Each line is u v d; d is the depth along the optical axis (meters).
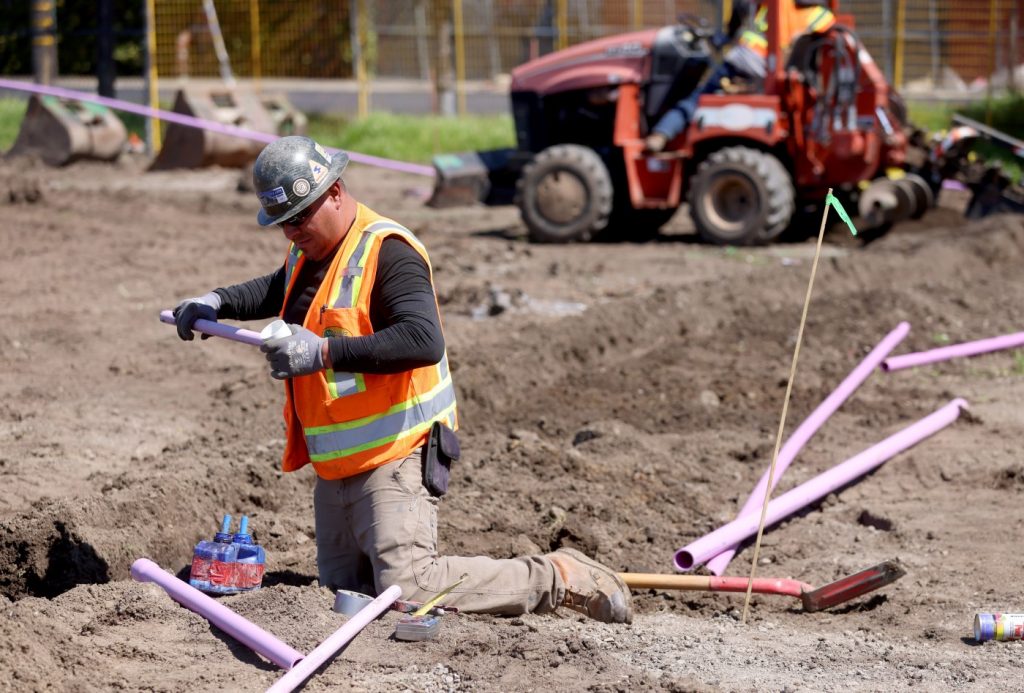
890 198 41.12
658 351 28.00
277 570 15.70
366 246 12.55
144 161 63.38
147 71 68.88
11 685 10.71
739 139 42.19
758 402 24.17
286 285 13.30
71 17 81.62
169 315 13.64
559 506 17.97
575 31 86.62
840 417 23.09
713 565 16.56
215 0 82.12
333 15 87.50
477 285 34.69
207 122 59.66
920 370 26.31
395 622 12.61
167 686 11.09
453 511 17.34
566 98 44.34
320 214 12.53
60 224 41.53
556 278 36.62
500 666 11.86
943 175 43.34
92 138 58.81
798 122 41.00
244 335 12.88
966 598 15.14
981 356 27.20
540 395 24.58
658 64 42.44
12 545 15.00
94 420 21.84
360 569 13.83
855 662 12.77
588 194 42.47
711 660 12.65
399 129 71.50
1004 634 13.62
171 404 23.14
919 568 16.23
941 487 19.41
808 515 18.83
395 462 13.18
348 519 13.45
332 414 12.96
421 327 12.27
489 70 89.12
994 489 19.12
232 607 12.92
